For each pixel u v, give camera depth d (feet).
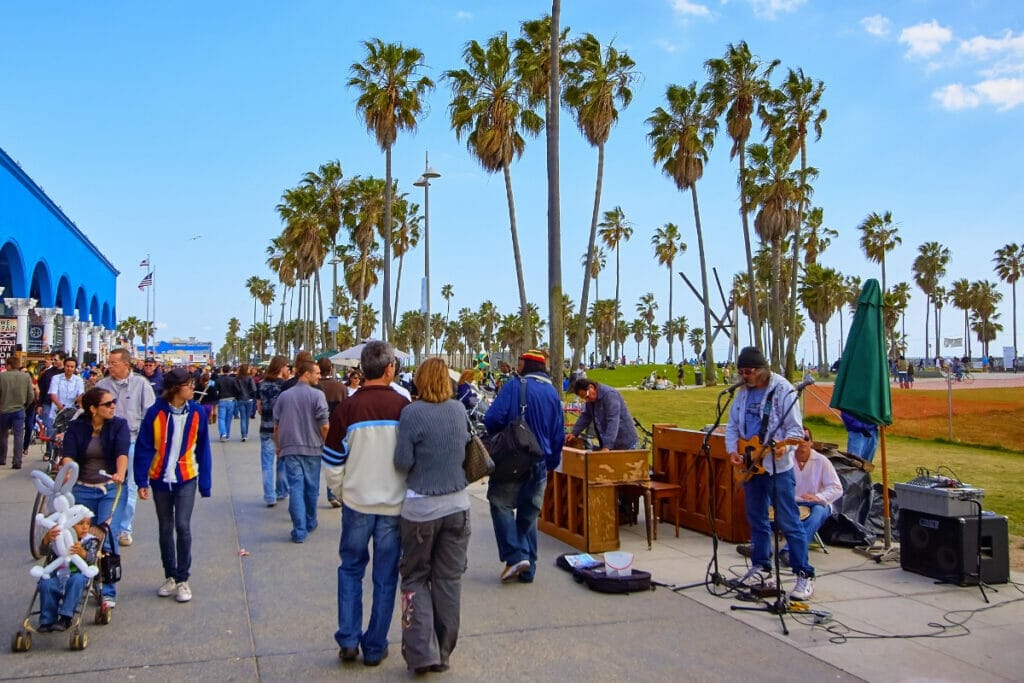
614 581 19.44
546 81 88.94
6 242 70.33
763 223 143.64
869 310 22.88
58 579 15.72
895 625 17.10
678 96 143.33
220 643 15.65
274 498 31.68
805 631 16.62
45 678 13.70
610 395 25.25
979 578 20.11
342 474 14.78
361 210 151.43
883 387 22.77
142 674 13.96
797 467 22.85
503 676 14.08
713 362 153.99
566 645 15.72
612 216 245.45
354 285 179.93
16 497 32.24
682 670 14.40
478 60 89.86
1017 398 86.02
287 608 18.07
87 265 123.24
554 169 58.70
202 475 18.97
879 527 25.54
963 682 13.93
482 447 15.12
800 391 18.86
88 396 17.57
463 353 465.47
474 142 91.35
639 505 30.50
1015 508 31.14
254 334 496.23
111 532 18.79
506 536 20.11
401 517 14.44
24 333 76.74
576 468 24.27
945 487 21.17
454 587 14.49
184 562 18.52
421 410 14.40
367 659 14.53
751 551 21.07
